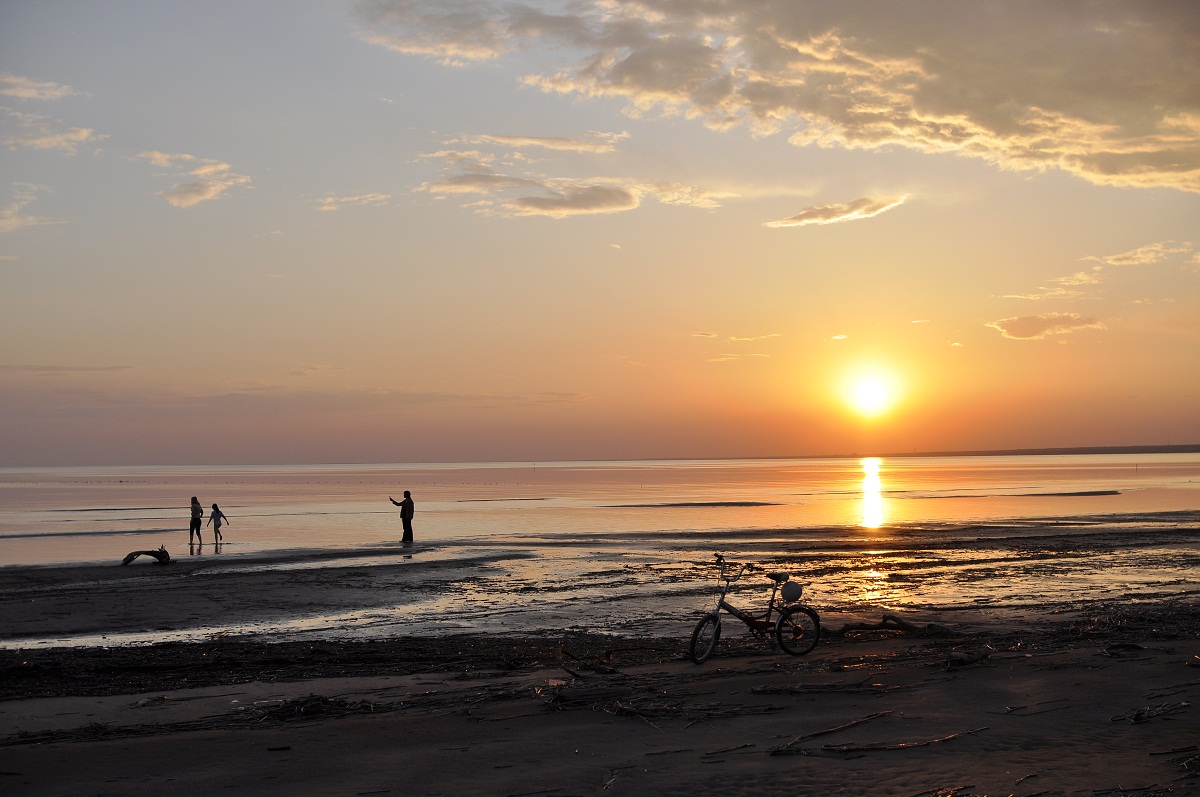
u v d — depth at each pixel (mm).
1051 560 30859
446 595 23656
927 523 48938
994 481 129375
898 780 6633
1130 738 7711
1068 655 12031
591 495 97312
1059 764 6980
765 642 14211
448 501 84688
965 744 7574
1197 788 6383
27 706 10898
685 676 11250
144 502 89938
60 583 25906
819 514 58969
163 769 7277
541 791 6543
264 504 81938
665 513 61688
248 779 6957
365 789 6656
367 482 180500
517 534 43719
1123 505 65500
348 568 29375
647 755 7441
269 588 24844
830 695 9688
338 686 11945
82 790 6734
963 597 22625
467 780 6844
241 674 13398
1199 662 10906
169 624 19609
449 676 12594
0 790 6754
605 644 16578
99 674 13570
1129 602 21656
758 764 7117
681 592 23969
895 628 16797
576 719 8836
